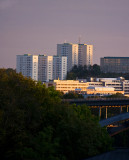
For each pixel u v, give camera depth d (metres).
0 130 143.25
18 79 176.88
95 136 158.12
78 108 187.50
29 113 160.75
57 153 140.75
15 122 151.62
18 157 137.88
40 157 134.38
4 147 142.25
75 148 147.62
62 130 148.50
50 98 177.50
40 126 161.12
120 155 138.50
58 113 161.00
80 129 149.50
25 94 168.25
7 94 159.25
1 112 147.62
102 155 140.75
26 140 145.25
